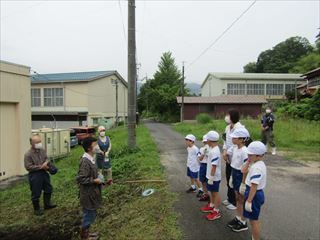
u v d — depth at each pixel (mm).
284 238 4957
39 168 7484
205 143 6305
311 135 15484
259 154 4234
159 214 5977
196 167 6902
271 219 5688
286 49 68062
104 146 8742
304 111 24125
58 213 7535
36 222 7117
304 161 10820
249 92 50562
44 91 38562
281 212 6023
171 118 52000
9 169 12445
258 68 71625
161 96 53156
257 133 15609
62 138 16266
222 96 45562
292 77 50250
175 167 10109
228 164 5887
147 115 69625
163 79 64750
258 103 41094
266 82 50406
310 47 68812
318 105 23812
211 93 53094
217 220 5641
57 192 9188
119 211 6723
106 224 6172
